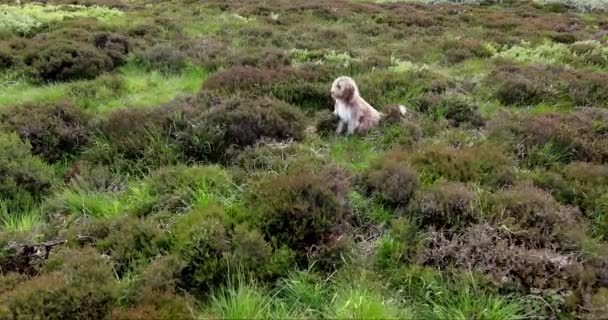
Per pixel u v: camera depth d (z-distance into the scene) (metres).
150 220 5.33
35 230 5.41
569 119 7.96
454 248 4.81
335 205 5.33
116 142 7.30
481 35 16.52
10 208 6.06
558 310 4.18
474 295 4.37
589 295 4.27
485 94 9.84
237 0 21.64
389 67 11.50
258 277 4.65
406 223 5.19
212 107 8.00
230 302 4.21
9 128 7.46
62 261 4.69
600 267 4.65
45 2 20.19
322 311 4.27
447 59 13.30
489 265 4.57
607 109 8.70
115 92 10.08
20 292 4.08
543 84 9.84
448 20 19.16
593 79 10.05
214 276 4.62
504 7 23.58
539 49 13.93
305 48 14.05
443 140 7.38
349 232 5.26
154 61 12.09
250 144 7.48
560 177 6.22
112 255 4.81
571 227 5.07
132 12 18.69
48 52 11.72
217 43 13.77
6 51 11.83
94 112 8.94
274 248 4.93
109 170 6.88
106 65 11.83
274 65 11.60
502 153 6.82
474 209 5.26
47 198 6.19
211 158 7.23
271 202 5.30
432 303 4.35
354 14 19.20
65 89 10.04
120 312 3.93
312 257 4.87
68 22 15.08
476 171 6.23
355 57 13.02
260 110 7.87
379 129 7.99
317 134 8.09
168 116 7.75
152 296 4.16
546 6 23.27
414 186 5.77
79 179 6.36
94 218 5.55
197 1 21.20
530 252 4.64
